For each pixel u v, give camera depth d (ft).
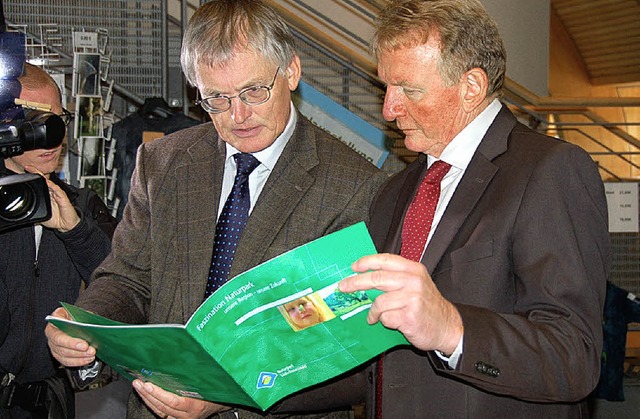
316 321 3.99
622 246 12.62
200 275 5.52
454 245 4.57
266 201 5.50
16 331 6.48
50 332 4.92
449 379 4.50
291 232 5.45
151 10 11.62
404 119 4.71
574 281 4.13
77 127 10.00
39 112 5.79
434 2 4.53
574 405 4.58
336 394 5.30
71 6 11.34
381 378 4.94
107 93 10.92
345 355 4.17
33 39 10.98
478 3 4.61
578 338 4.04
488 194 4.56
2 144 5.48
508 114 4.87
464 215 4.58
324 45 12.66
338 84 12.50
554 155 4.42
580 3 23.29
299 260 3.85
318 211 5.50
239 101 5.17
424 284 3.64
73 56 10.38
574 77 26.17
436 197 4.89
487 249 4.40
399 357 4.72
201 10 5.30
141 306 5.78
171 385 4.69
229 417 5.37
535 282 4.18
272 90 5.23
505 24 19.16
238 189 5.63
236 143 5.41
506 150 4.67
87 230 6.61
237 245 5.50
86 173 9.99
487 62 4.55
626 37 23.45
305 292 3.93
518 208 4.37
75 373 5.76
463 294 4.41
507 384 3.91
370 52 4.88
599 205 4.40
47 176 6.82
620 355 11.96
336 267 3.87
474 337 3.86
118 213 10.12
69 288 6.77
